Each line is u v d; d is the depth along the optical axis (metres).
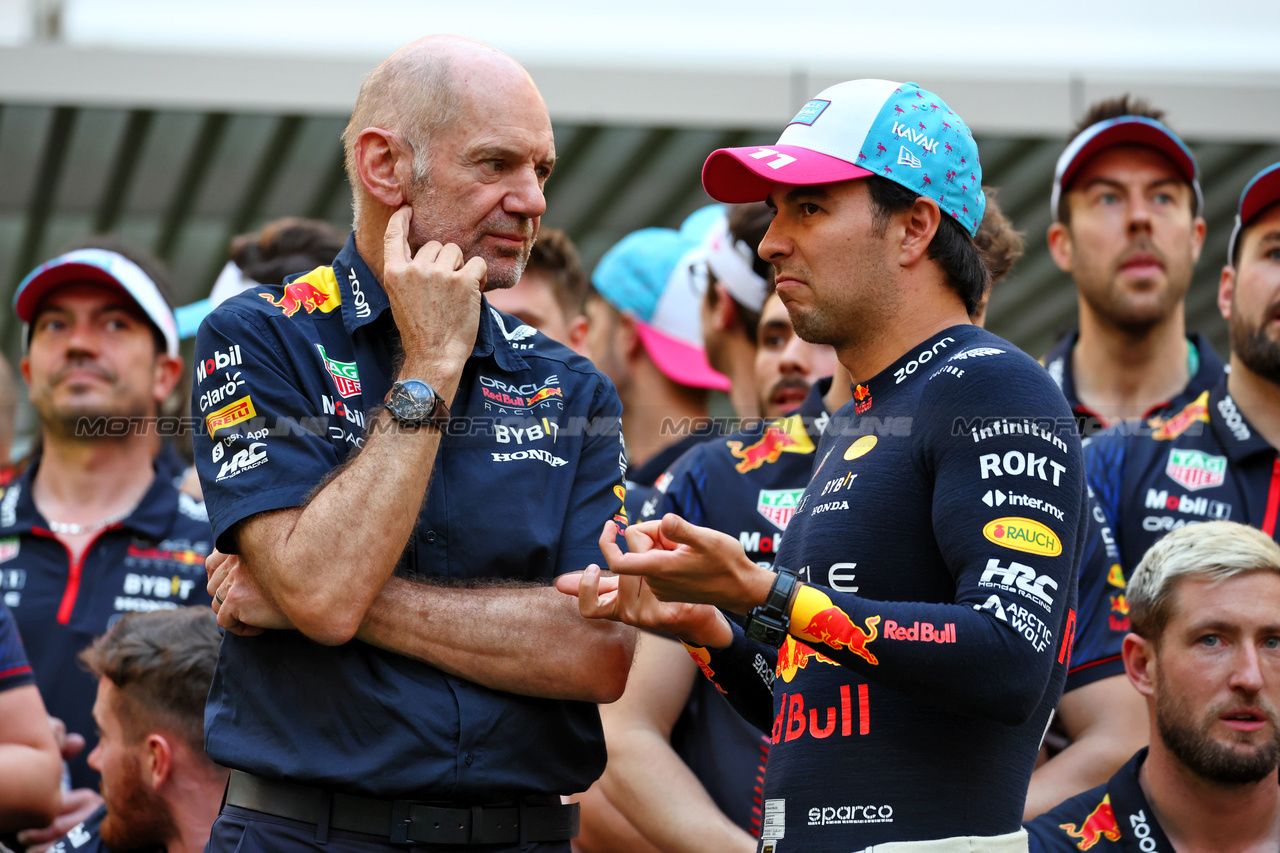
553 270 14.07
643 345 16.00
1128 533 11.52
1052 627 6.30
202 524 13.21
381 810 7.34
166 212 27.25
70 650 12.42
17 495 13.12
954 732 6.67
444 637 7.52
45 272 13.17
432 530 7.78
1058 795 10.00
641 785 9.82
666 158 26.59
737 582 6.41
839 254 7.23
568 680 7.66
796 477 10.16
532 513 7.98
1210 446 11.62
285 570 7.14
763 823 7.05
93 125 24.64
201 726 9.98
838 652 6.30
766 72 25.16
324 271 8.28
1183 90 24.70
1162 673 9.53
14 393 16.12
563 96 24.61
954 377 6.87
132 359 13.35
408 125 8.00
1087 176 13.39
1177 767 9.44
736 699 8.12
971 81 24.73
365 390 7.91
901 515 6.85
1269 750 9.18
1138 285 13.04
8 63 23.06
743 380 13.26
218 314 7.87
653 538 6.83
